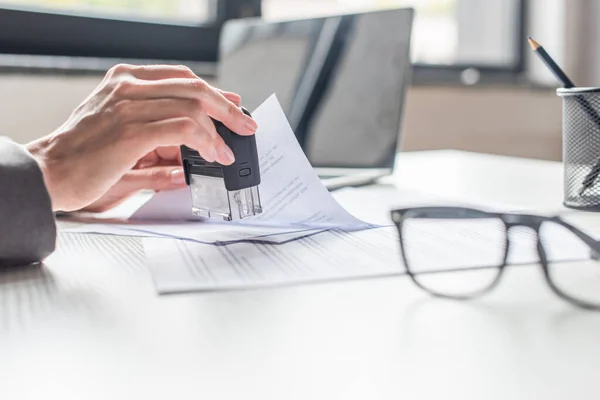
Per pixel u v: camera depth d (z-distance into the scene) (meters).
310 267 0.45
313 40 1.07
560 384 0.26
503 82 2.00
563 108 0.64
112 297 0.39
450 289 0.39
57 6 1.50
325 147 1.00
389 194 0.83
